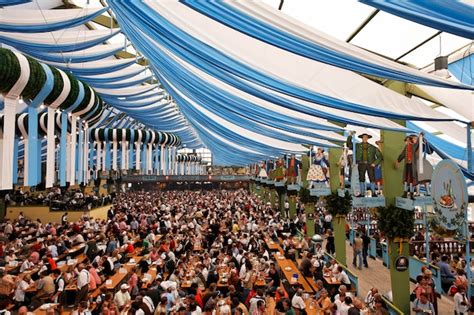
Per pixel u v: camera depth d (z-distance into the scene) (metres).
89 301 8.37
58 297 8.75
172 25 4.84
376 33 8.52
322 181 12.49
